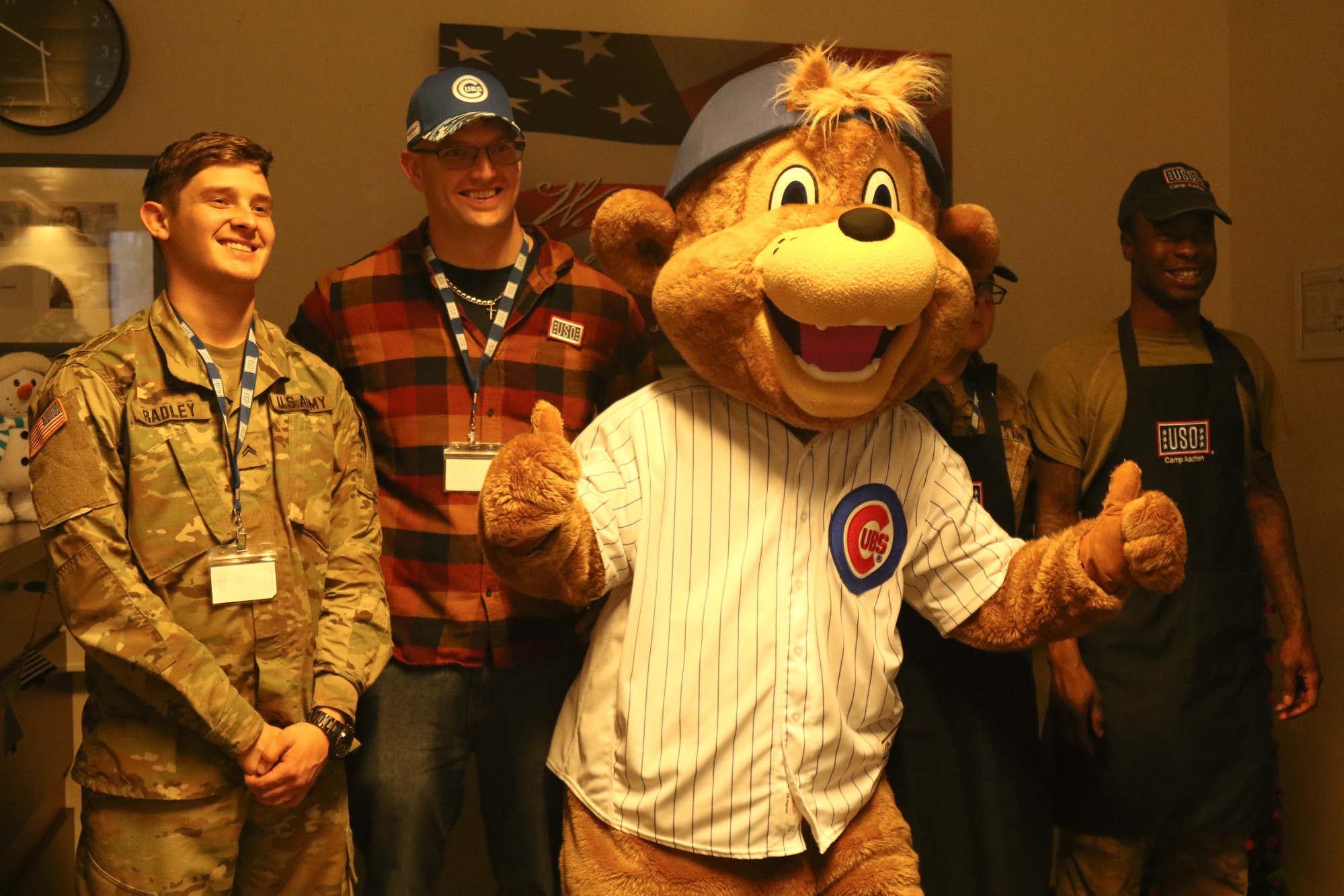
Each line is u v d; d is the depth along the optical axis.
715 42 2.56
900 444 1.58
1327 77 2.52
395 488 1.86
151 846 1.47
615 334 1.99
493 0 2.47
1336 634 2.50
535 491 1.32
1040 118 2.75
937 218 1.63
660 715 1.43
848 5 2.65
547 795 1.81
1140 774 2.09
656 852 1.43
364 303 1.89
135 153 2.33
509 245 1.93
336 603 1.63
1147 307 2.26
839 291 1.28
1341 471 2.49
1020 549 1.61
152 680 1.42
